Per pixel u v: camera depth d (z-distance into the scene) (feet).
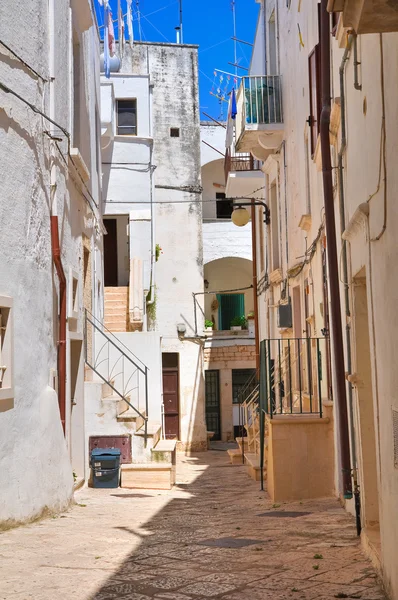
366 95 19.40
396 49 14.58
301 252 45.75
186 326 82.99
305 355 43.96
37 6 29.96
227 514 29.55
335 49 29.07
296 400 45.55
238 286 100.63
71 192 37.09
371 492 22.03
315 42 37.73
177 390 82.17
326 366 35.81
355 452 24.21
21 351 26.78
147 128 74.54
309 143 40.32
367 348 23.08
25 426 26.68
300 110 44.80
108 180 72.54
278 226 57.82
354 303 23.27
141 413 45.44
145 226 70.74
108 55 50.19
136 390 52.37
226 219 96.02
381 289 16.93
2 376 25.23
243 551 20.85
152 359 52.75
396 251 15.10
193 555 20.42
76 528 25.46
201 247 84.28
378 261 17.31
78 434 39.58
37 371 28.48
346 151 25.05
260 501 34.04
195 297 83.35
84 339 41.65
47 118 29.12
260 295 74.28
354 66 21.13
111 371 52.11
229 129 68.44
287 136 51.42
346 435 23.30
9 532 24.31
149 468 39.93
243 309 100.12
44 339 29.68
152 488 39.88
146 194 72.79
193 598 15.74
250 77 54.34
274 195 61.67
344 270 25.20
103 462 39.63
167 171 84.53
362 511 22.33
